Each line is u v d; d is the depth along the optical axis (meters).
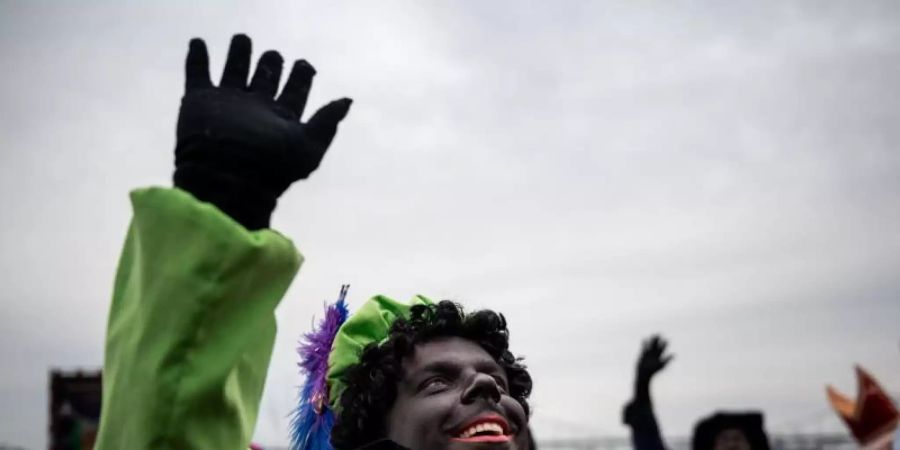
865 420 5.88
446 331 2.29
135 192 1.86
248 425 1.95
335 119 1.92
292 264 1.93
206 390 1.82
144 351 1.83
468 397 2.08
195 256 1.82
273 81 1.93
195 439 1.84
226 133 1.84
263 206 1.87
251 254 1.83
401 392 2.21
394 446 2.06
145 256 1.84
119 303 1.96
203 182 1.84
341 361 2.48
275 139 1.85
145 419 1.81
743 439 5.60
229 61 1.92
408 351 2.24
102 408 1.92
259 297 1.89
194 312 1.82
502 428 2.07
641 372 6.15
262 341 1.96
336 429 2.30
